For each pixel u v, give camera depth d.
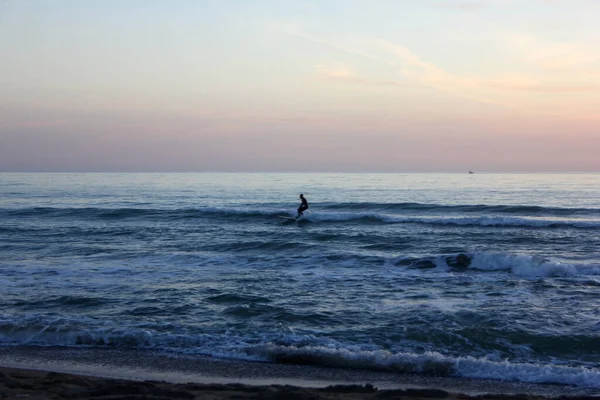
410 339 9.55
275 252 19.66
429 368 8.13
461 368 8.09
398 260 17.41
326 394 6.58
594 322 10.44
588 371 7.79
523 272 15.79
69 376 7.22
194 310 11.56
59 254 19.17
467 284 14.16
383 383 7.57
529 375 7.80
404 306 11.81
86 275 15.43
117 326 10.31
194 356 8.79
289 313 11.19
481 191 61.94
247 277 15.11
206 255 18.70
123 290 13.47
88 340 9.63
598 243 21.23
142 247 20.78
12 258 18.38
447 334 9.73
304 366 8.34
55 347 9.36
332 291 13.33
